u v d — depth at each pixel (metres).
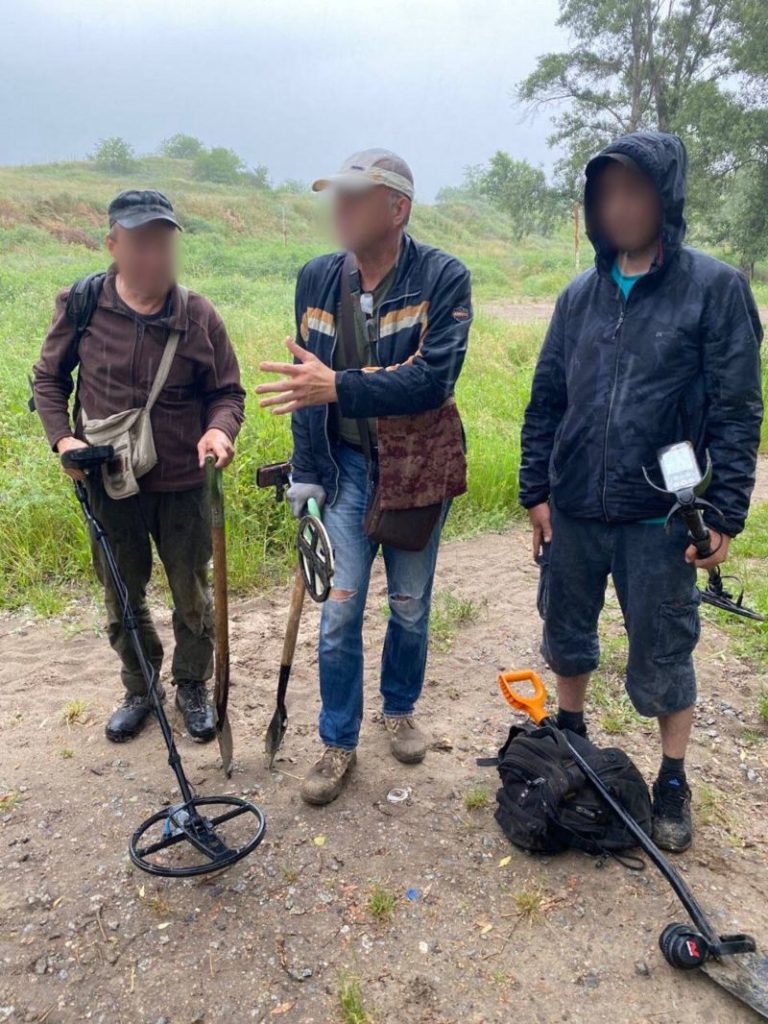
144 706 3.39
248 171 66.69
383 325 2.66
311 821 2.88
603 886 2.61
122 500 3.05
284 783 3.07
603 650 4.07
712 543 2.47
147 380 2.93
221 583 2.78
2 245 28.17
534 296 27.86
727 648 4.18
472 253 43.69
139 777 3.11
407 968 2.33
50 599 4.44
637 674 2.70
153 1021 2.19
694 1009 2.23
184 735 3.36
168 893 2.58
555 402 2.85
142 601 3.31
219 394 3.09
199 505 3.13
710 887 2.62
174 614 3.28
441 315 2.61
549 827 2.67
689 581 2.59
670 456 2.39
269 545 5.18
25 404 6.66
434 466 2.75
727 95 25.62
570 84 31.58
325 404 2.72
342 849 2.75
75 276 17.98
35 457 5.70
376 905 2.50
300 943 2.41
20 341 9.56
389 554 2.98
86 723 3.45
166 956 2.37
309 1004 2.23
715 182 25.19
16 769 3.15
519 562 5.35
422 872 2.66
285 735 3.38
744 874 2.68
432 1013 2.21
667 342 2.41
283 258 28.89
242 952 2.38
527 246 51.00
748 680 3.90
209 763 3.19
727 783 3.15
